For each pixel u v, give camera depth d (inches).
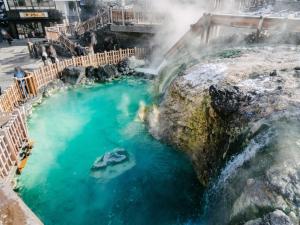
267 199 169.6
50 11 1110.4
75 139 418.0
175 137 366.3
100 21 794.2
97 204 293.6
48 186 322.7
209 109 306.3
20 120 371.9
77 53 740.0
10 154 329.7
